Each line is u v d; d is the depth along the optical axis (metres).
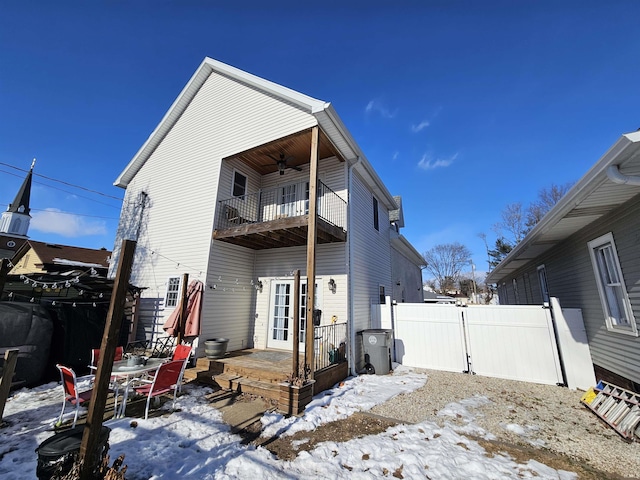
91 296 7.94
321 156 8.47
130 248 2.55
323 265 7.80
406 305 8.01
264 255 8.95
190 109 9.66
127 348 7.61
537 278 9.80
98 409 2.21
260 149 8.02
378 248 10.46
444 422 4.03
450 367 7.20
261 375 5.50
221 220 8.08
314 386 5.19
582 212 4.82
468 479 2.63
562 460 3.01
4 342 5.25
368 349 7.13
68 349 6.30
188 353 5.47
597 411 4.25
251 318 8.57
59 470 2.06
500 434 3.65
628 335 4.45
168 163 9.68
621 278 4.54
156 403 4.56
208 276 7.48
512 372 6.48
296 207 8.89
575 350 5.92
